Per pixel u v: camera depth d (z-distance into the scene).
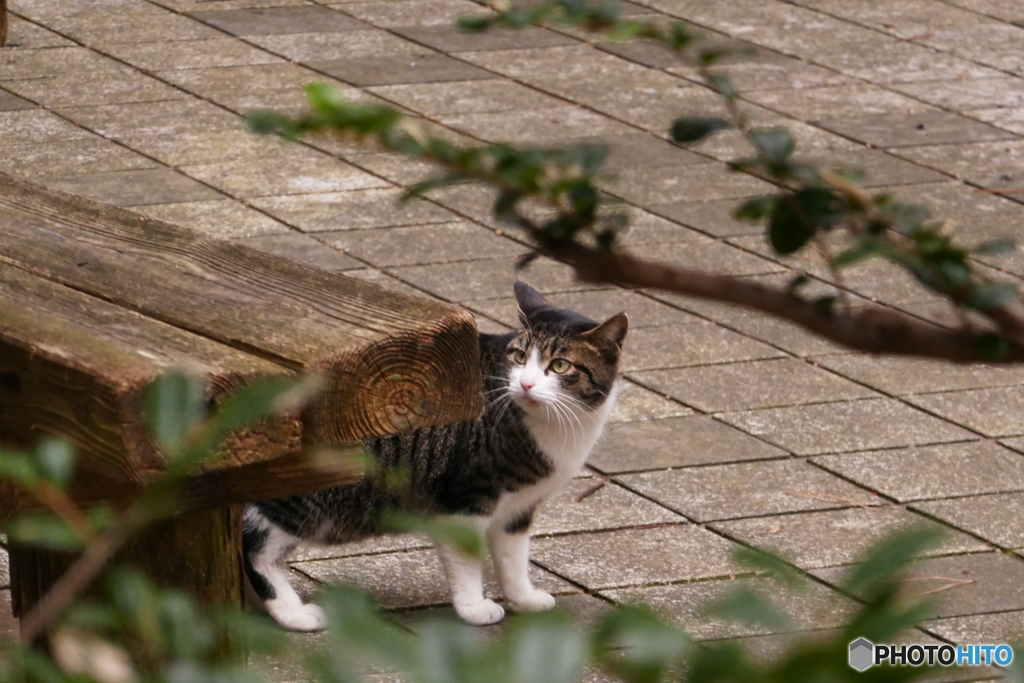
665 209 11.62
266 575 6.30
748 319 9.96
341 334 3.67
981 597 6.77
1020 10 17.61
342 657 1.45
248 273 4.29
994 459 8.28
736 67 15.13
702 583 6.87
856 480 7.98
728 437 8.42
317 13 16.23
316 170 12.07
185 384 2.03
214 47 14.94
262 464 3.62
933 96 14.62
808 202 1.61
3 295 3.96
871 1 17.62
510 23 1.68
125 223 4.82
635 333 9.71
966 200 12.07
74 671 1.70
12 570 4.57
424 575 6.89
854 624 1.29
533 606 6.58
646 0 17.00
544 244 1.58
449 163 1.58
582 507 7.60
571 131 13.16
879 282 10.53
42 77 13.81
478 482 6.30
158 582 4.12
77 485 3.58
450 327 3.78
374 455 6.20
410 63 14.78
